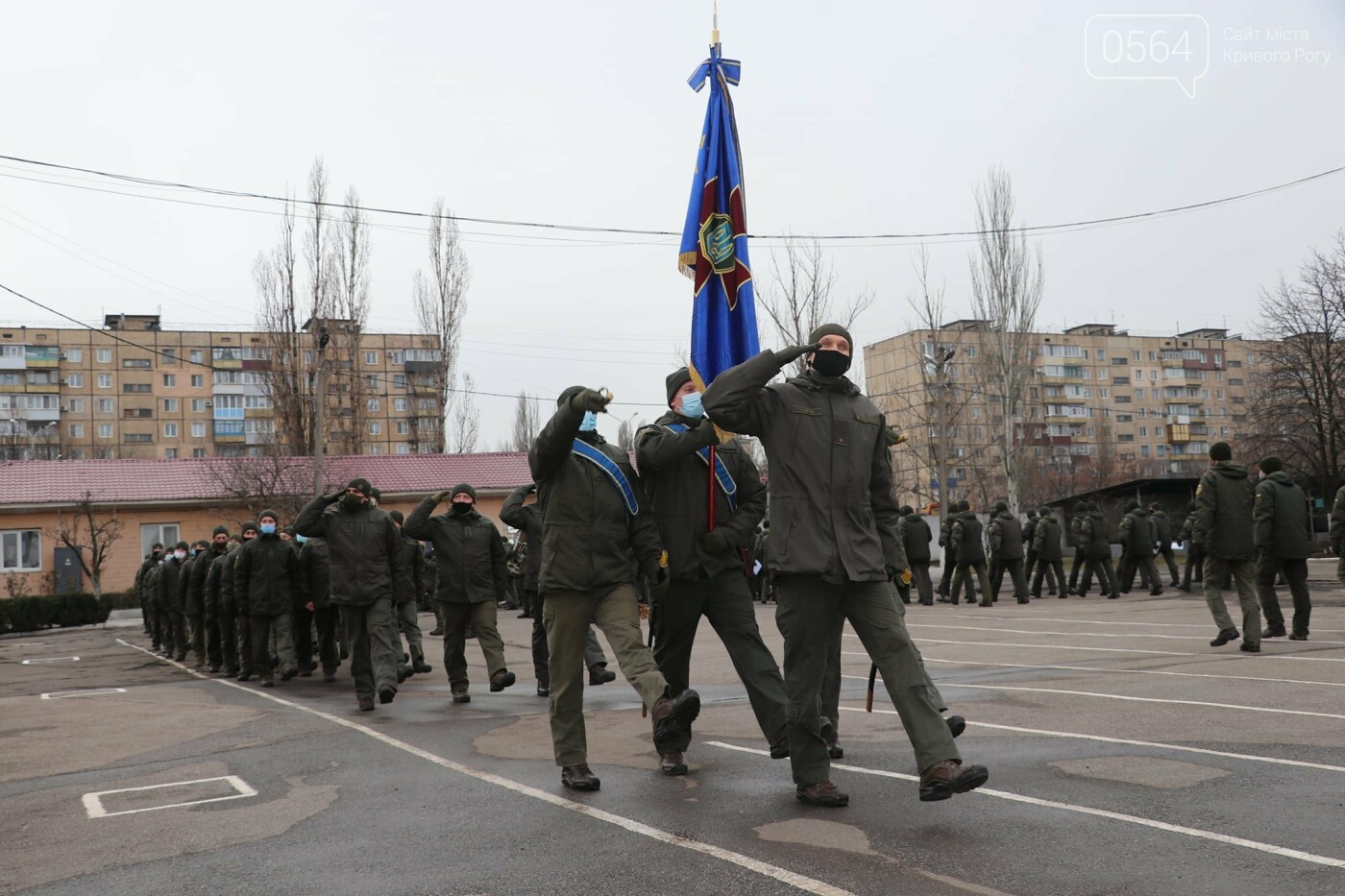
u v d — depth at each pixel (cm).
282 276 4256
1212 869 386
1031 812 472
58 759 773
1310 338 3803
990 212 4334
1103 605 1903
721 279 668
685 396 581
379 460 3953
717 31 696
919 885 378
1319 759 563
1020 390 4347
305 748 752
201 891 418
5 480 3538
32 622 2970
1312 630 1254
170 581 1781
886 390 9181
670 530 578
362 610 955
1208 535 1058
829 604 490
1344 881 369
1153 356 10675
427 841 473
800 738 498
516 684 1134
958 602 2167
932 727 466
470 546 989
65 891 429
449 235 4531
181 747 793
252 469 3556
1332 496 3825
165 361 9719
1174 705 745
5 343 9362
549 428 555
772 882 389
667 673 600
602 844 451
